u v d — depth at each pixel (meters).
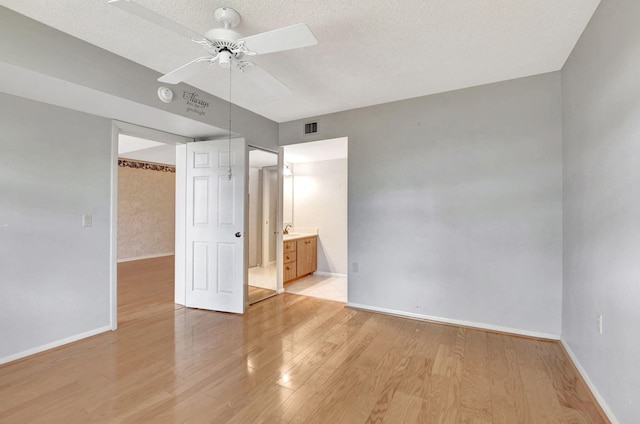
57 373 2.10
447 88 2.95
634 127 1.43
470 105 2.91
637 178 1.41
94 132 2.70
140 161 6.80
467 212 2.94
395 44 2.16
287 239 4.55
